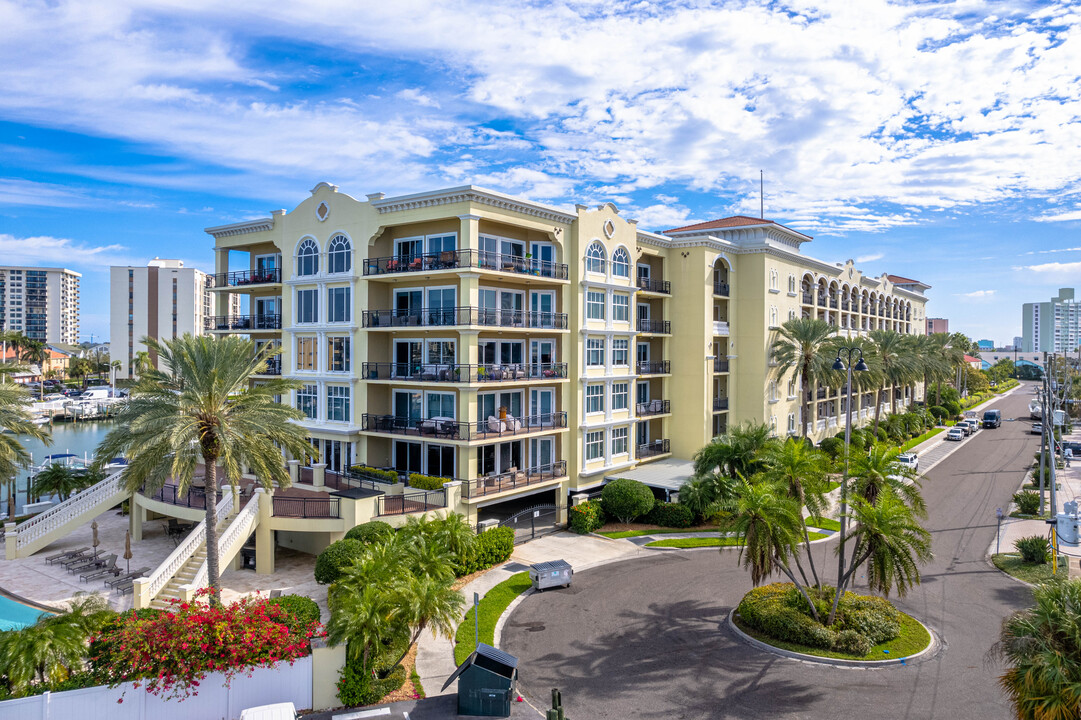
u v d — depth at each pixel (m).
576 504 38.97
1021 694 15.15
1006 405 113.88
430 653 22.67
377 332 39.16
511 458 38.16
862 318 78.44
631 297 44.56
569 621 25.48
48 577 29.69
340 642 18.75
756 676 21.03
